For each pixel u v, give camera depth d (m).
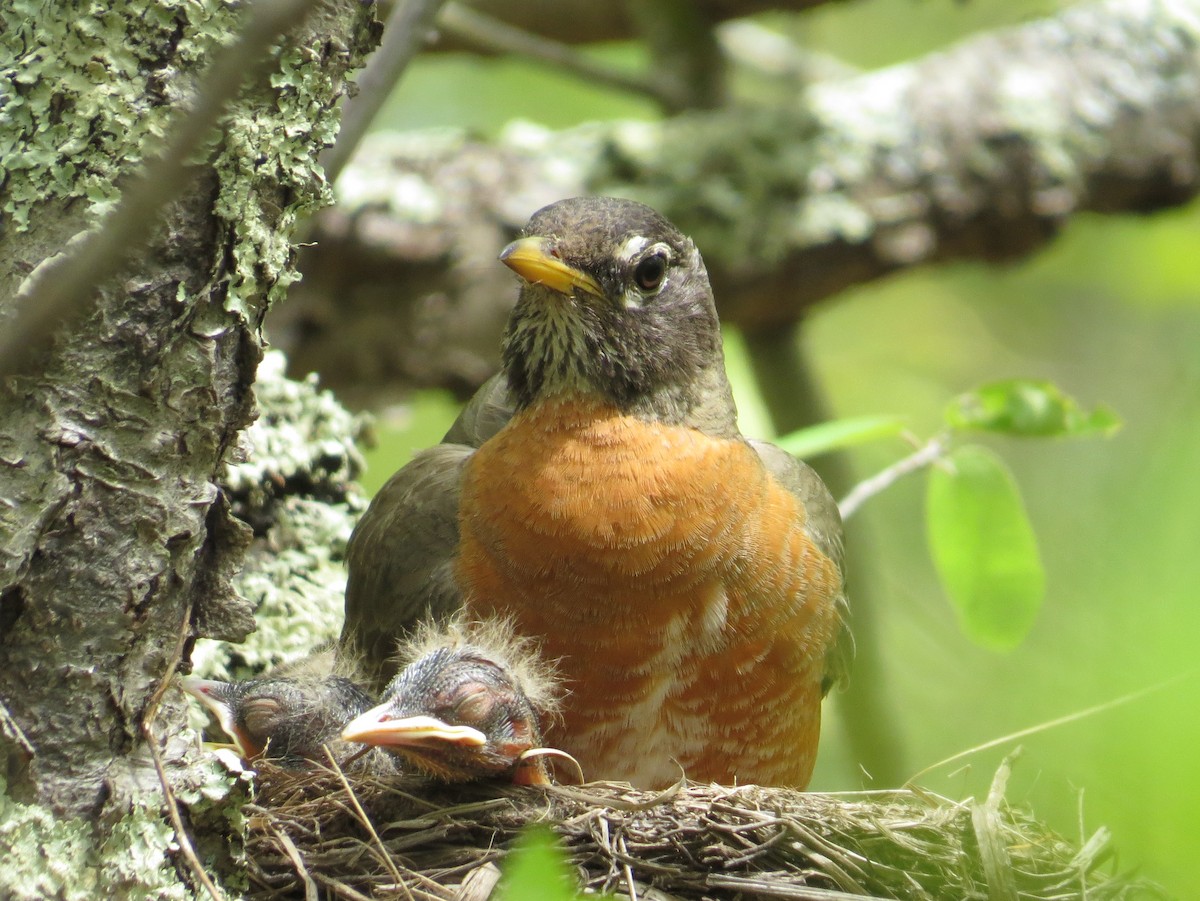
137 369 5.69
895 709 14.45
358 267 14.20
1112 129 16.20
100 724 5.70
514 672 8.14
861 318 19.80
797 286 15.38
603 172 15.09
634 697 8.47
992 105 15.94
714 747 8.64
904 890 7.36
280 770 7.80
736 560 8.59
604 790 7.72
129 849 5.70
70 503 5.59
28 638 5.59
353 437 11.38
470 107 20.69
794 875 7.29
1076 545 12.83
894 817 7.81
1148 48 16.58
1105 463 14.77
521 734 7.87
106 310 5.62
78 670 5.65
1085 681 7.78
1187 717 5.74
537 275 8.80
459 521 9.03
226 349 5.95
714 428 9.15
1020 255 16.41
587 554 8.43
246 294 5.92
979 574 10.63
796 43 20.03
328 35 6.06
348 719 8.52
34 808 5.55
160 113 5.63
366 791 7.64
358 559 9.67
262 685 8.55
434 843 7.25
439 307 14.35
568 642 8.45
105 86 5.60
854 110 15.81
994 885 7.31
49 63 5.59
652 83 16.92
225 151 5.76
